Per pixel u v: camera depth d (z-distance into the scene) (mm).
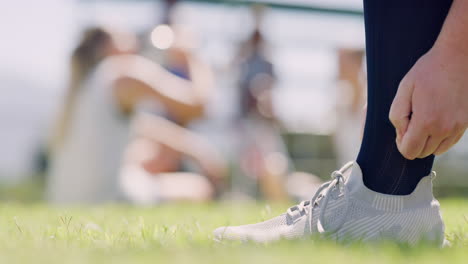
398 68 1272
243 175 6500
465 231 1683
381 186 1327
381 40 1288
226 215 2572
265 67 6590
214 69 6680
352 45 7094
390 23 1273
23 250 1171
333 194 1378
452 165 7426
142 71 4430
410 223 1312
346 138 7070
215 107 6520
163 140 4914
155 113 4996
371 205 1327
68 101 4285
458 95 1157
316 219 1386
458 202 4578
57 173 4320
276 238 1399
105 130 4219
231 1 6754
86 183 4215
